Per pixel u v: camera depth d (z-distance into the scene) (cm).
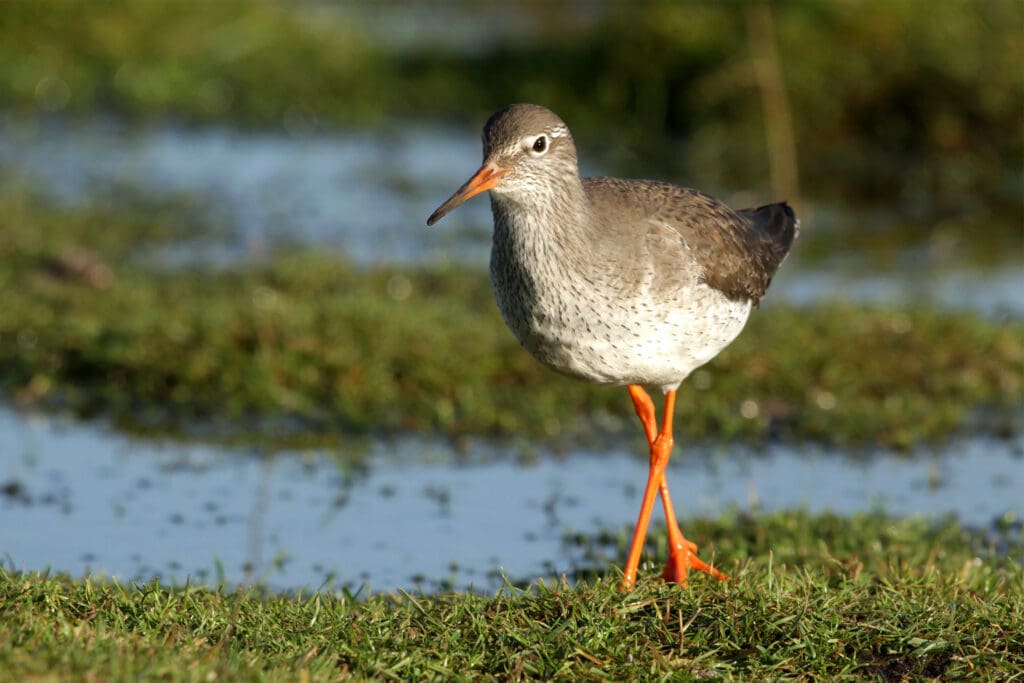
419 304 1513
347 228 1922
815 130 2280
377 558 1040
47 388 1370
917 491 1196
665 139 2367
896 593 852
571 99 2472
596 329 917
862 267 1798
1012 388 1387
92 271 1609
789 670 760
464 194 899
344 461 1237
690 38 2395
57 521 1090
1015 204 2116
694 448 1286
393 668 738
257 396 1336
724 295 974
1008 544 1082
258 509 1132
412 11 3148
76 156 2230
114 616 765
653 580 887
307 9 3008
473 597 832
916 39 2270
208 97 2569
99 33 2620
